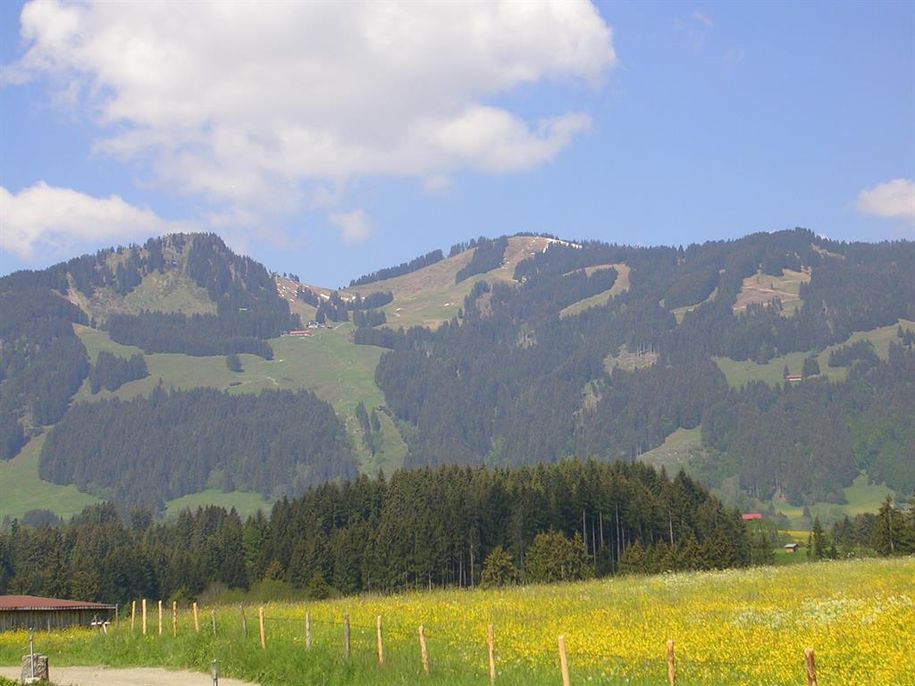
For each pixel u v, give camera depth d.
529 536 111.00
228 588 110.50
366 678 25.00
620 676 23.14
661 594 47.47
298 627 35.75
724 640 28.36
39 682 25.89
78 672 30.09
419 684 23.38
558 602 45.97
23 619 49.78
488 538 110.94
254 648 29.53
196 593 113.25
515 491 115.00
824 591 43.03
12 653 36.69
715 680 22.44
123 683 27.02
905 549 104.06
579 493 114.50
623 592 50.62
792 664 23.69
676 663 25.19
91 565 109.94
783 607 37.34
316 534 112.50
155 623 39.16
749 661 24.83
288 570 110.44
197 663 30.19
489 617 39.72
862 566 58.31
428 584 104.56
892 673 21.61
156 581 114.94
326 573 107.62
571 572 97.50
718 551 103.38
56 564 106.75
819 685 20.72
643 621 35.38
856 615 32.19
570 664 25.67
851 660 23.89
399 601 52.78
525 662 26.30
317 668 25.89
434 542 105.31
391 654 27.53
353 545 107.44
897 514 105.88
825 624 30.73
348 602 56.16
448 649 29.19
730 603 40.41
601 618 37.16
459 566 108.12
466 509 111.19
